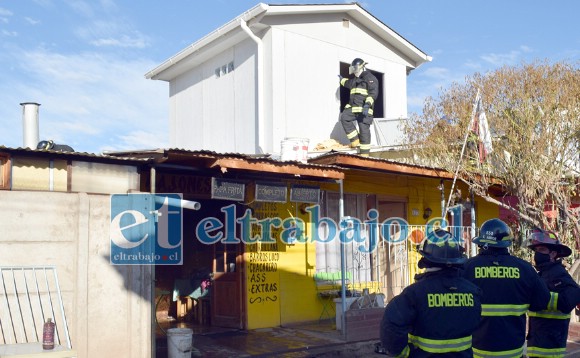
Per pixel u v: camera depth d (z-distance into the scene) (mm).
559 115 10953
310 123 14719
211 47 15430
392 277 12930
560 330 5520
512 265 4762
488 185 11820
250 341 9492
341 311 10172
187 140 16859
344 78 15172
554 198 11648
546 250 5613
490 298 4699
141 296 7645
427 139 12211
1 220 6695
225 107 15492
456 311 3926
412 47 16797
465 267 4848
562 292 5262
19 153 6805
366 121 14219
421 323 3928
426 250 4090
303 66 14734
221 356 8484
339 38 15523
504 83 11336
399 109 16766
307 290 11391
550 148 10977
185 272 12102
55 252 7027
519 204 11789
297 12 14445
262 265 10742
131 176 7727
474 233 12930
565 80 11086
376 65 16328
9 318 6672
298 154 11234
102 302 7324
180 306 11836
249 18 13992
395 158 13609
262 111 14320
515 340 4672
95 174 7426
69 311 7086
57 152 6977
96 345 7238
